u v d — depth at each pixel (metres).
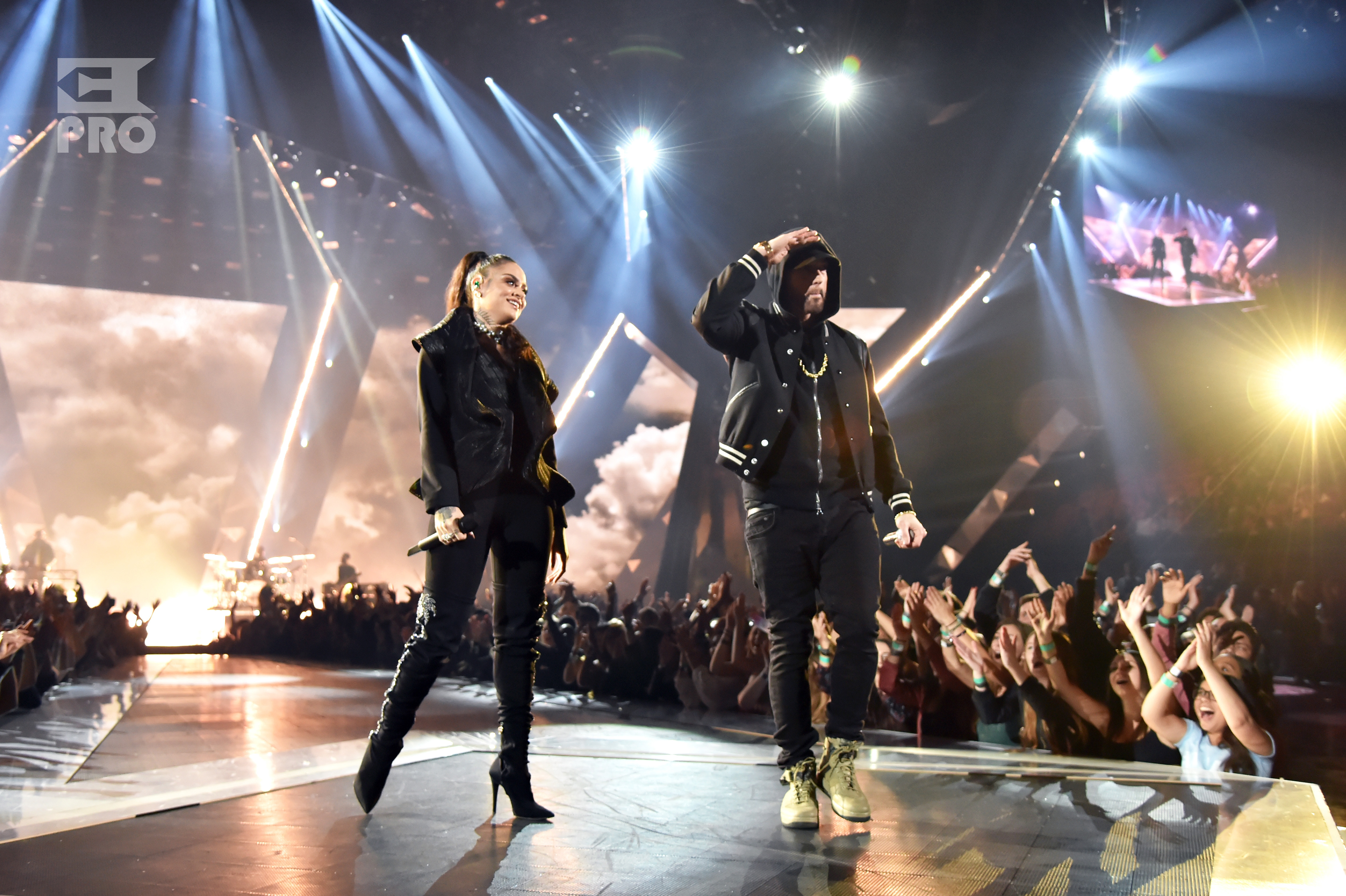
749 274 2.35
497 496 2.26
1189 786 2.42
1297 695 8.36
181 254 21.55
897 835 1.88
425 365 2.26
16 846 1.76
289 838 1.84
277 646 15.62
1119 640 5.09
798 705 2.24
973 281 15.01
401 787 2.41
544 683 9.19
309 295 22.44
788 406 2.35
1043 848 1.75
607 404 20.27
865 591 2.31
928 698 5.02
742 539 17.72
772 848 1.78
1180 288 13.19
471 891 1.49
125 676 9.09
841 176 15.26
